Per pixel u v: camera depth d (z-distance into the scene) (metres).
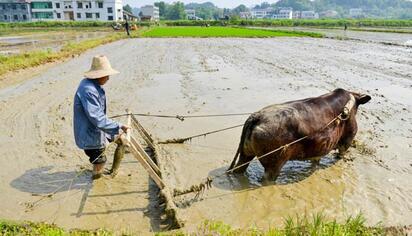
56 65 16.88
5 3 92.19
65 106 9.62
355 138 7.27
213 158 6.37
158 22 77.62
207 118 8.58
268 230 4.29
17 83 12.68
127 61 18.09
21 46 27.88
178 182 5.52
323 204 4.94
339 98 5.87
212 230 4.18
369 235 4.13
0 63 15.54
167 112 9.05
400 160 6.32
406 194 5.20
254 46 26.69
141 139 7.21
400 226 4.39
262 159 5.28
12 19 93.75
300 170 5.96
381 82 12.98
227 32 43.84
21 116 8.73
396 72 15.15
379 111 9.20
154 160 6.20
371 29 56.78
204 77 13.70
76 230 4.23
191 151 6.65
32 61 16.47
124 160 6.25
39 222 4.41
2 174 5.71
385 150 6.72
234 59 18.97
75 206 4.82
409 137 7.39
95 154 5.38
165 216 4.55
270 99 10.44
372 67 16.52
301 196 5.13
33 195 5.09
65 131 7.68
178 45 27.23
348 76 14.11
